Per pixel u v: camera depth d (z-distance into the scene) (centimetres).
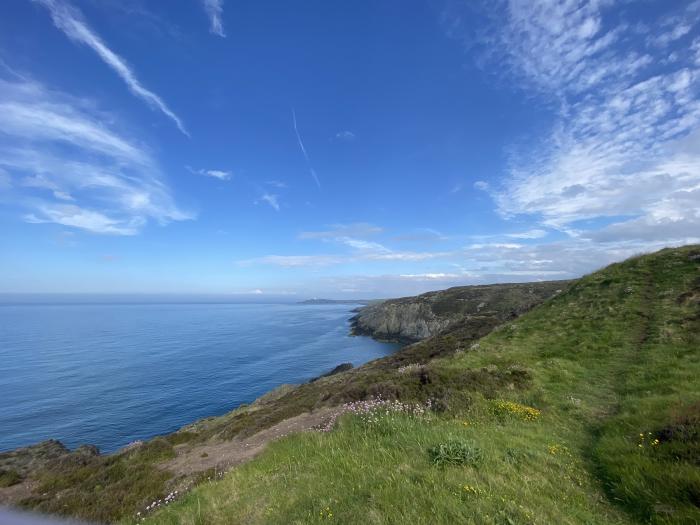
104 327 15450
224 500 709
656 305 2030
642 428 855
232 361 7738
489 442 812
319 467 762
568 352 1772
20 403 4912
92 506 1091
